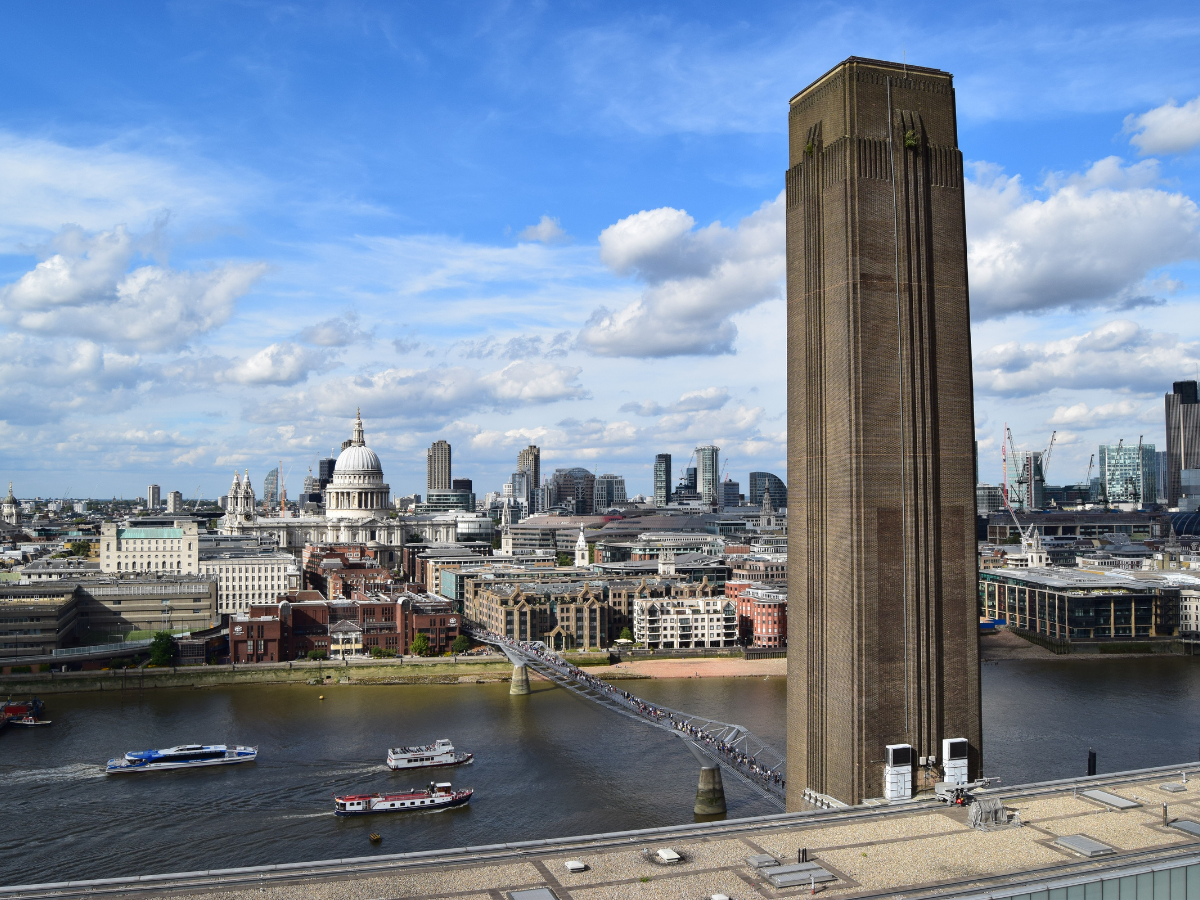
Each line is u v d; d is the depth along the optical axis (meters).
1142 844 115.56
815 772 171.62
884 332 166.75
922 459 167.88
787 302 183.00
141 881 104.69
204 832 199.00
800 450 178.25
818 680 171.62
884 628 164.12
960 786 136.25
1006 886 103.69
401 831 198.75
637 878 106.75
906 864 110.44
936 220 172.88
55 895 101.62
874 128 168.88
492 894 102.44
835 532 168.62
